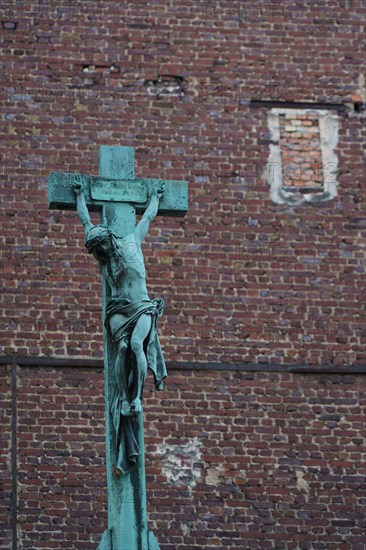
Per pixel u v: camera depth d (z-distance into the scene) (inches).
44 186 1198.9
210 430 1165.7
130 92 1224.8
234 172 1218.6
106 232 861.8
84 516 1136.8
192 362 1176.8
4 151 1203.2
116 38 1235.9
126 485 834.2
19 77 1219.9
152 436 1159.6
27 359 1160.8
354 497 1165.1
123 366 845.2
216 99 1232.2
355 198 1224.8
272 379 1181.7
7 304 1171.3
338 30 1257.4
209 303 1190.3
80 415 1155.3
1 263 1179.9
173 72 1234.0
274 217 1213.1
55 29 1233.4
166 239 1198.9
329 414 1178.6
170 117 1224.2
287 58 1247.5
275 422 1173.1
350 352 1193.4
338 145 1235.2
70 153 1207.6
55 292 1178.0
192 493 1153.4
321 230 1214.9
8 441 1145.4
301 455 1169.4
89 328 1172.5
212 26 1247.5
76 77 1224.2
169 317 1184.2
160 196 898.1
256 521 1153.4
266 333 1189.7
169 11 1245.7
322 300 1200.8
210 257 1199.6
